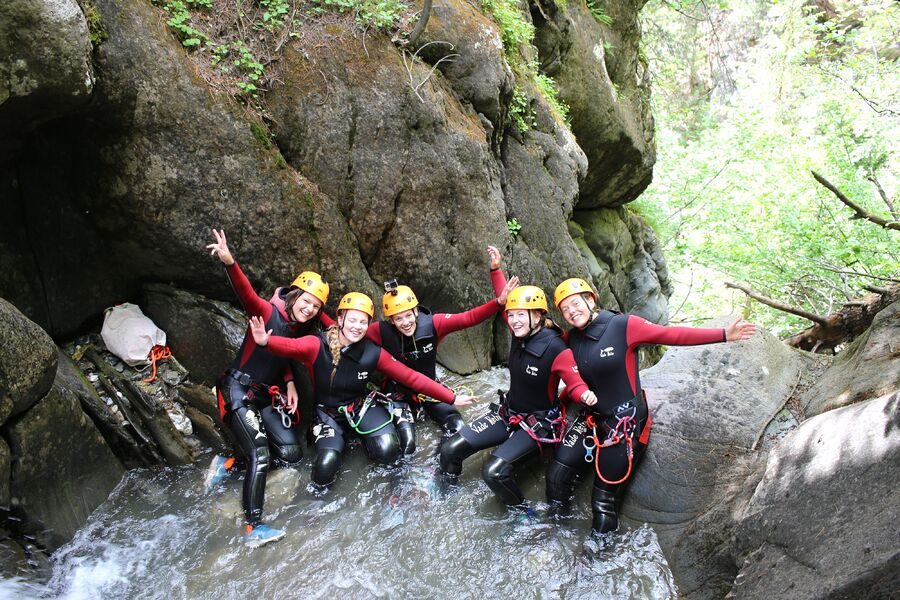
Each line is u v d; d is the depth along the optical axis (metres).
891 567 2.34
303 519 3.74
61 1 3.33
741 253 8.44
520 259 6.04
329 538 3.59
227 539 3.58
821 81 12.34
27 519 3.30
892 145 9.27
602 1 8.33
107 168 4.16
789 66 14.14
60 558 3.38
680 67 16.58
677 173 11.12
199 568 3.39
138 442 4.13
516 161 6.23
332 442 4.04
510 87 5.98
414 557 3.48
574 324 3.82
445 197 5.34
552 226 6.38
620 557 3.47
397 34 5.22
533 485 4.05
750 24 17.55
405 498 3.88
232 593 3.24
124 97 3.95
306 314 4.11
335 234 4.83
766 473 3.21
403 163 5.10
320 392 4.15
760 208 9.30
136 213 4.26
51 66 3.35
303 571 3.37
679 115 16.16
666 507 3.66
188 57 4.25
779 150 10.29
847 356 4.28
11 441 3.20
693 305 12.06
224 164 4.33
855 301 5.72
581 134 8.12
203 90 4.23
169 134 4.15
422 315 4.50
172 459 4.18
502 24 6.27
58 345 4.44
